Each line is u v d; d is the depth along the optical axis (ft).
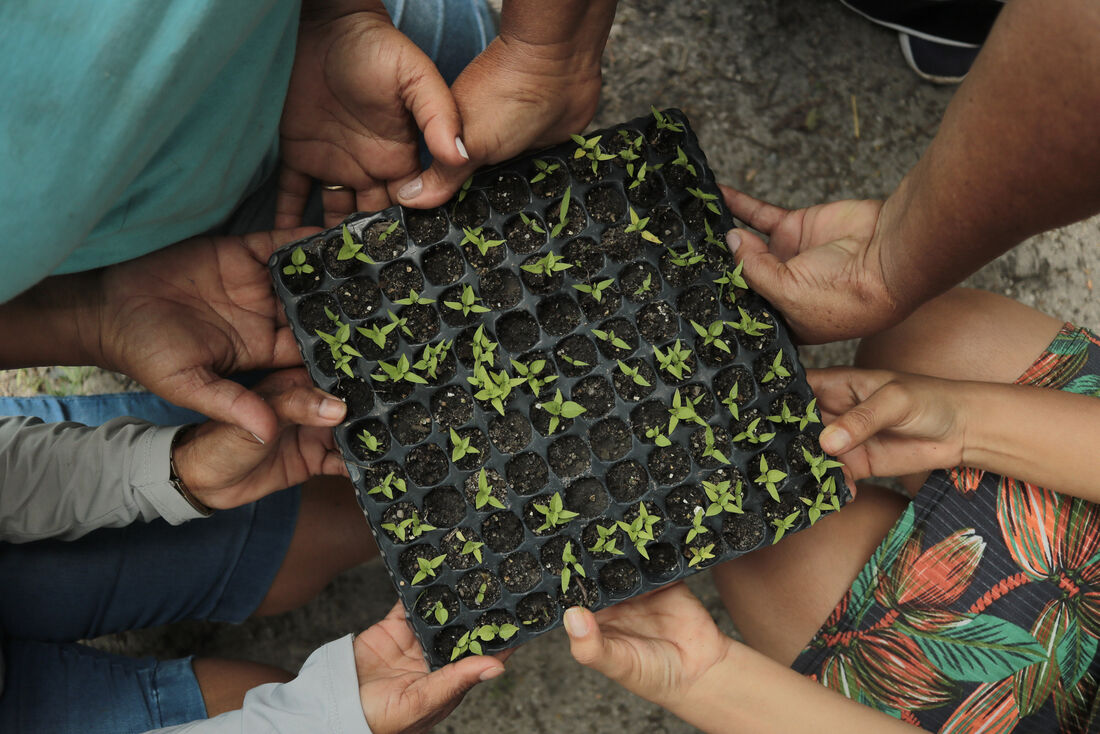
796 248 3.43
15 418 3.42
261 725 3.04
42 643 3.48
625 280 3.15
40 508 3.26
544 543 3.07
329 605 4.22
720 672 3.19
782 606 3.63
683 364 3.08
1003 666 3.37
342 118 3.14
